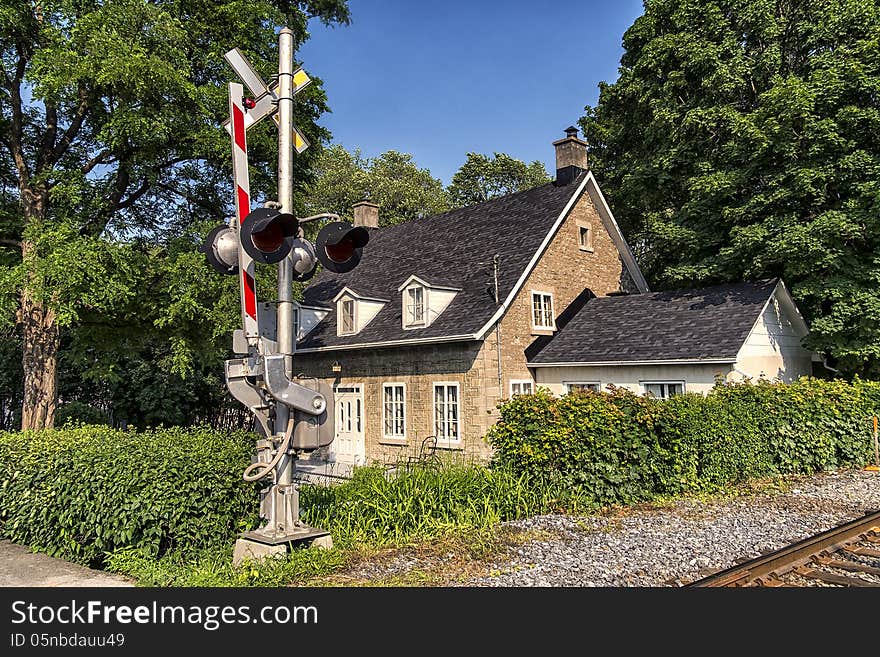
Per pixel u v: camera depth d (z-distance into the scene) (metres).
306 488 10.05
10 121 14.41
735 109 18.06
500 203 22.19
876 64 15.47
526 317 17.39
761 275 17.66
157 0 14.25
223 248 6.38
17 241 14.66
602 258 20.62
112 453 7.34
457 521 8.30
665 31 20.98
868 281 15.42
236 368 6.29
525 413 10.12
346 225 6.71
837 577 6.09
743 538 7.68
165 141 13.41
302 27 17.11
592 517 8.78
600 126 28.73
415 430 17.23
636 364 15.12
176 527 6.88
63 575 6.58
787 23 17.58
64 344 20.92
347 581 6.00
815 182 15.93
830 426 12.96
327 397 6.54
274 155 14.88
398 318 18.55
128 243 14.17
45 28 12.27
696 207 18.59
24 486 8.26
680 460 10.30
